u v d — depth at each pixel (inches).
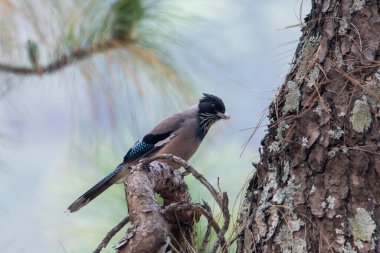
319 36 276.1
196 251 277.4
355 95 261.3
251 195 272.4
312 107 265.4
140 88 406.0
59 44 402.0
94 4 401.7
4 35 391.9
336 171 255.6
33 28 394.0
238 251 269.1
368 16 270.8
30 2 390.3
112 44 406.3
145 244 253.3
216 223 268.7
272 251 257.8
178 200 289.6
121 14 400.8
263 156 273.4
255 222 264.7
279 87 281.6
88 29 403.2
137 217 259.1
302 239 253.4
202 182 272.4
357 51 267.6
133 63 405.1
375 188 251.4
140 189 265.6
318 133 261.1
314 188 256.8
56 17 397.4
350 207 251.0
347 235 248.5
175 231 276.1
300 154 262.2
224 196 261.1
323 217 252.5
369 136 256.2
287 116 269.0
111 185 389.4
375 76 262.8
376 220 248.2
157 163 286.4
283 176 264.4
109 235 272.4
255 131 277.3
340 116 260.4
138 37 407.5
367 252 245.4
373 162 253.4
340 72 265.9
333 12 275.4
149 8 404.2
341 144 257.6
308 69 271.6
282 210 259.6
